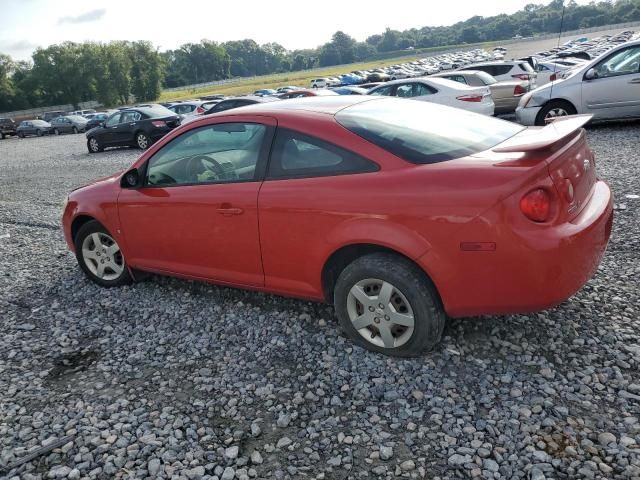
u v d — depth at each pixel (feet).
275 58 611.06
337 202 9.71
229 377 10.12
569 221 8.79
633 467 7.05
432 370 9.64
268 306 12.95
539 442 7.68
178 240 12.53
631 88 31.30
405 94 41.68
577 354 9.70
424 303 9.34
